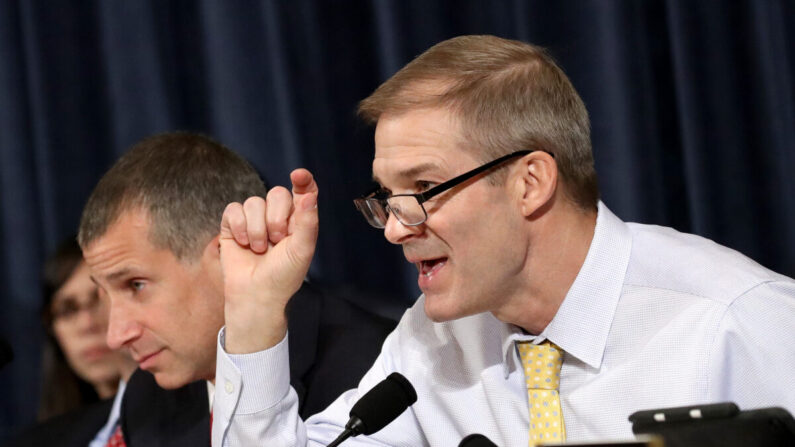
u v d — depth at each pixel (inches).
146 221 166.2
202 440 183.3
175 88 276.8
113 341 167.8
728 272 131.9
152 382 196.2
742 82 218.5
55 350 253.0
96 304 250.7
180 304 168.1
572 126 132.9
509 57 131.8
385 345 162.1
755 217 217.9
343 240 256.2
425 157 126.4
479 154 127.1
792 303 128.0
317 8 258.1
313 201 137.7
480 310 133.4
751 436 84.3
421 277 133.4
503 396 143.7
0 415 302.2
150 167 169.9
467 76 128.3
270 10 257.1
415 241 129.2
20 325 295.7
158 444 186.9
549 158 128.9
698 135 218.5
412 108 127.9
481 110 126.9
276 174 262.4
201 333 169.8
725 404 88.3
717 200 219.6
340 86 258.8
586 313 133.6
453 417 149.9
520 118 128.5
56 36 286.2
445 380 151.0
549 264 132.6
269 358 139.4
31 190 295.0
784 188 215.5
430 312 132.9
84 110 287.9
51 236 286.7
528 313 135.3
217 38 263.0
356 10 258.5
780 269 217.2
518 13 233.8
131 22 276.1
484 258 128.9
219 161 174.2
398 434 155.6
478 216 127.2
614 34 223.8
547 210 131.1
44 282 253.4
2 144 293.3
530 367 138.3
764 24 215.0
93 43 287.0
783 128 214.5
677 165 229.8
